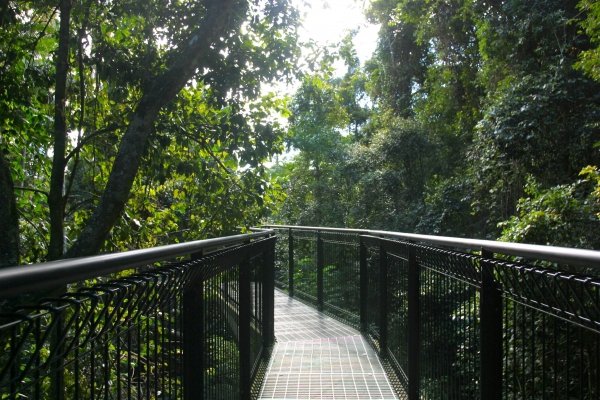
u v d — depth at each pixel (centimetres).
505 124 1100
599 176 756
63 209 502
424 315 402
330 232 852
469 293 289
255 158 625
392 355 529
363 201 1722
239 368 432
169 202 775
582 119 1057
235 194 696
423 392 406
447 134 1714
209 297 304
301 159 1947
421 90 1884
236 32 573
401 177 1686
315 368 574
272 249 673
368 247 686
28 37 538
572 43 1138
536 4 1167
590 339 163
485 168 1177
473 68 1600
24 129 560
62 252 493
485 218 1404
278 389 512
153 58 575
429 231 1483
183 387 256
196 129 630
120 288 153
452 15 1568
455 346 319
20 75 540
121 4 554
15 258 379
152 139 566
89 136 536
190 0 565
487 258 247
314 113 1886
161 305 206
